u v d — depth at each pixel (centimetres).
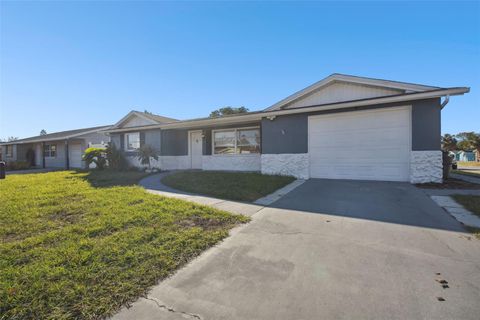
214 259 277
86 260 265
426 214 430
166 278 238
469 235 330
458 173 1153
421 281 221
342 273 239
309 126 927
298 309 187
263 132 1014
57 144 2094
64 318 181
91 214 434
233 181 809
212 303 198
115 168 1393
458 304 187
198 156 1370
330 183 783
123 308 193
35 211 455
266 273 244
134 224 385
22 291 208
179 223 395
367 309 184
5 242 320
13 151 2397
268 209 490
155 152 1275
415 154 749
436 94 692
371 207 487
